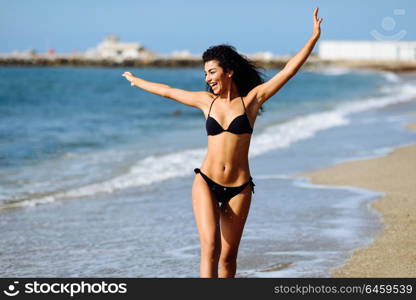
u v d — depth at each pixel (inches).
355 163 840.9
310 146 1047.6
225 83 331.9
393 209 560.4
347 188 675.4
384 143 1055.0
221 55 329.7
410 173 740.7
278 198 631.8
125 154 977.5
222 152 329.4
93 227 531.8
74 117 1755.7
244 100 334.3
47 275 407.8
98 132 1338.6
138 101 2566.4
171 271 413.4
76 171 820.0
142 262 434.0
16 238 497.7
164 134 1294.3
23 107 2151.8
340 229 503.5
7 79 4527.6
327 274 392.8
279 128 1339.8
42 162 900.0
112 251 461.4
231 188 331.6
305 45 332.5
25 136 1245.1
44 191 687.7
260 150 1008.2
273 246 460.8
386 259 417.4
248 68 337.4
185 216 571.8
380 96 2640.3
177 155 954.1
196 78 5920.3
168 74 7096.5
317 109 1959.9
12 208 605.6
